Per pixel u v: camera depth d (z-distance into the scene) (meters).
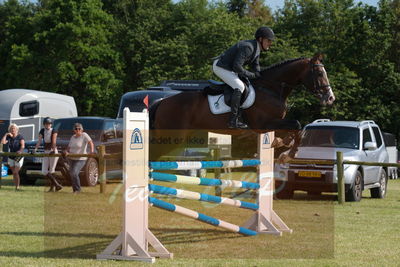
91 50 43.50
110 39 46.66
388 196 16.28
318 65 8.48
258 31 8.41
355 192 13.80
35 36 42.47
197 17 46.50
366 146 14.36
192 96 8.79
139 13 48.59
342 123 15.27
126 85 46.34
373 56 39.97
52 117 22.48
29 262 6.29
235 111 8.30
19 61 43.06
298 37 41.88
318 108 36.66
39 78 44.56
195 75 40.03
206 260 6.58
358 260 6.74
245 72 8.28
